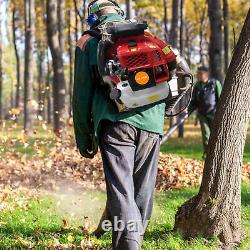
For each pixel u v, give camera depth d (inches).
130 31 275.3
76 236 384.2
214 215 353.4
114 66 269.6
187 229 364.2
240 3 2256.4
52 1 1331.2
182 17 1717.5
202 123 831.1
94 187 635.5
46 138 893.2
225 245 349.7
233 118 350.9
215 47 1322.6
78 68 283.1
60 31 1695.4
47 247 350.9
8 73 3959.2
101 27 285.0
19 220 446.6
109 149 276.4
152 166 288.0
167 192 619.5
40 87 3056.1
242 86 350.6
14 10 2507.4
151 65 271.1
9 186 598.2
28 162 735.1
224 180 353.1
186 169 727.7
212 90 816.9
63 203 534.6
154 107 284.2
